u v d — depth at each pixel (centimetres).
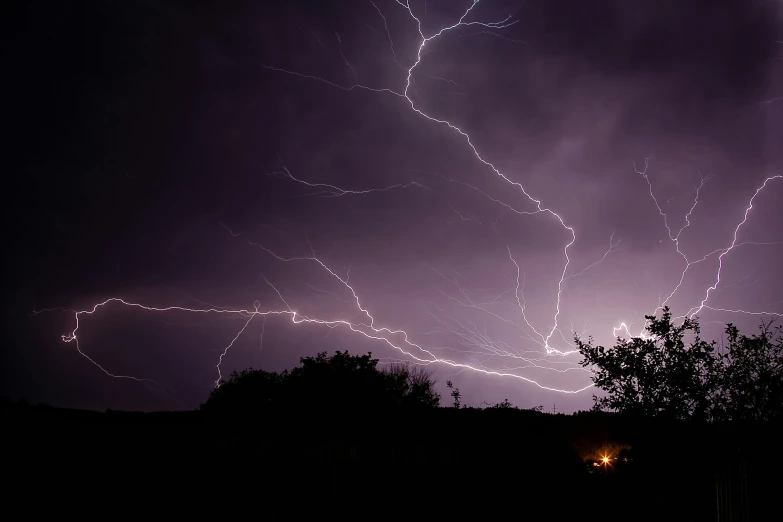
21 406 1634
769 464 621
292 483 900
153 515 768
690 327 742
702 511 654
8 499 797
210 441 1057
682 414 697
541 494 866
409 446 1028
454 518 799
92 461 977
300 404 1446
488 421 1370
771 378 671
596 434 1143
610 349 754
